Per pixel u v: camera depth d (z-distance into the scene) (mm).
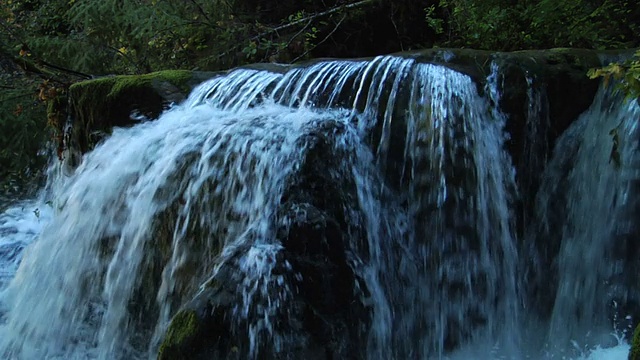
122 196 4547
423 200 4172
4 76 8445
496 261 4188
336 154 3992
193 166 4242
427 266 4133
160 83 5195
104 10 8219
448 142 4164
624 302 4074
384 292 3930
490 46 6367
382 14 8086
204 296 3391
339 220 3832
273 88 4879
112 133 5195
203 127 4469
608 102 4328
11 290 4891
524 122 4238
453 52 4473
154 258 4227
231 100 4980
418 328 4062
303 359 3438
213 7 8250
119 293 4324
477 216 4148
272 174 3896
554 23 5859
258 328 3381
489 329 4184
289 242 3637
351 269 3760
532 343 4223
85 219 4688
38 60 7961
